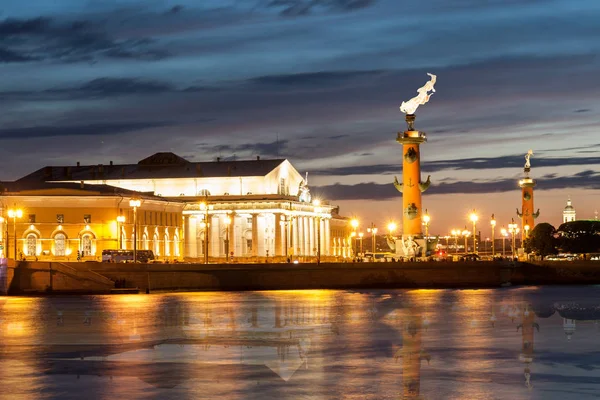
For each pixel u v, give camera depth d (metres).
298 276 176.75
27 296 152.50
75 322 101.50
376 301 134.12
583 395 57.97
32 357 73.12
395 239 195.12
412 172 192.38
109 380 62.69
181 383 61.56
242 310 117.00
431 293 158.50
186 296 150.50
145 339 84.81
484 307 121.44
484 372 65.56
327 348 77.94
